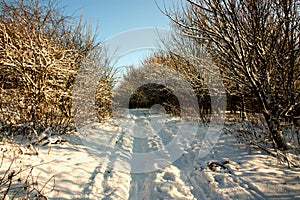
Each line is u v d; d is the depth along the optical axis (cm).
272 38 396
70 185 346
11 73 512
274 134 439
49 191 311
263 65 413
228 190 327
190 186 371
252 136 553
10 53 474
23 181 322
